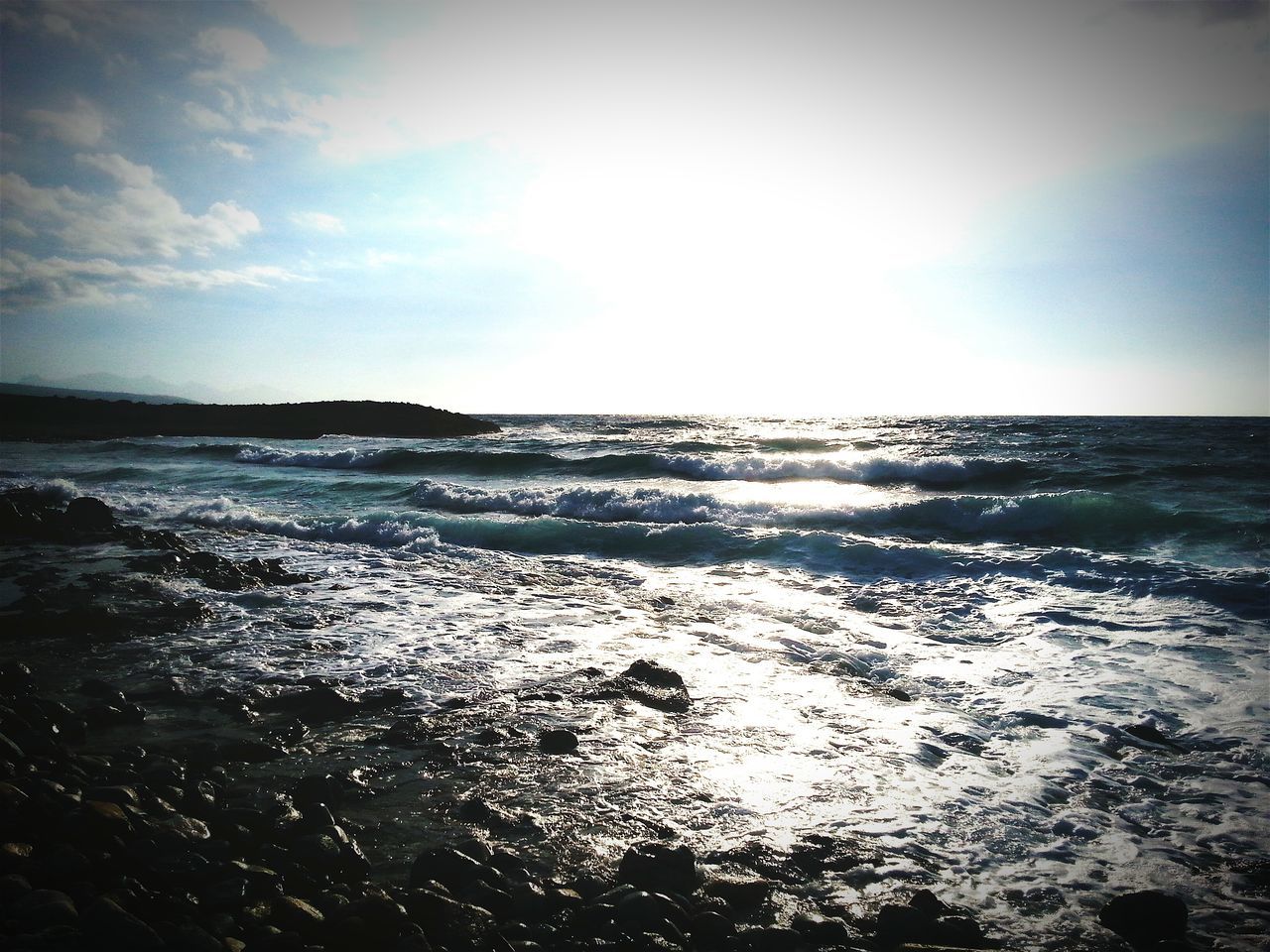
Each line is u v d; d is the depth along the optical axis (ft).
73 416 171.73
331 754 16.15
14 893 10.05
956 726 18.42
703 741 17.21
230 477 75.00
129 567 34.78
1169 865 12.49
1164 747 17.15
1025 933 10.67
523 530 45.16
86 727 16.94
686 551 40.75
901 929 10.51
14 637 24.35
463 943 9.98
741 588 33.30
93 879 10.71
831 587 33.30
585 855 12.39
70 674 21.02
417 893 10.78
